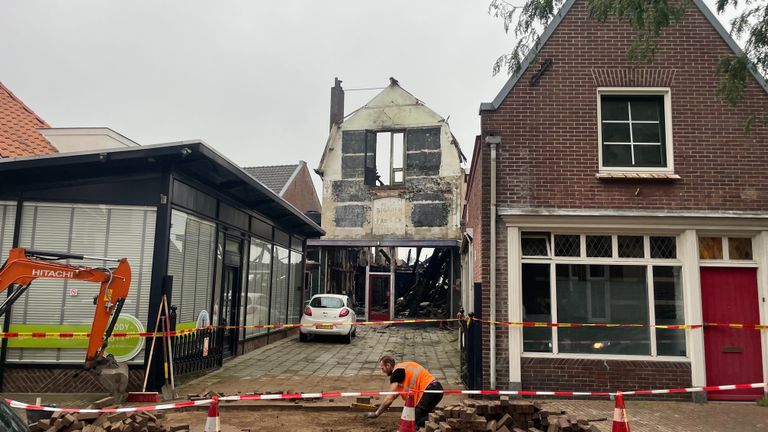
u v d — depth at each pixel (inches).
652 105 363.3
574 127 356.2
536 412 251.6
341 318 631.8
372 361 490.3
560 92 359.6
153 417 246.4
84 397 322.3
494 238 345.4
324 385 370.6
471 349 350.9
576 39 363.6
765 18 259.6
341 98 1023.0
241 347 515.2
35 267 283.4
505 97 360.2
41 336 327.9
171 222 365.4
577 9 366.6
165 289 348.5
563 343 344.2
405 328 845.8
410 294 1011.3
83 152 329.7
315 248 927.0
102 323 303.7
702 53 358.6
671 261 348.5
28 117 497.0
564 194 350.6
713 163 350.0
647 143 359.6
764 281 337.7
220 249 455.2
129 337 341.4
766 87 349.4
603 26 363.6
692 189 347.9
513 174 353.4
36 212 352.8
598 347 343.6
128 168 357.4
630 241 352.8
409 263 1199.6
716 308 340.8
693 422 282.5
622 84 358.0
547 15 261.9
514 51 272.1
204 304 421.1
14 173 343.3
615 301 347.6
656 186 348.8
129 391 334.0
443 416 236.2
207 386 366.3
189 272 394.9
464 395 344.5
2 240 349.7
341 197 933.2
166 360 342.6
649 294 346.3
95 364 302.7
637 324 343.9
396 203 916.6
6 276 277.1
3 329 338.0
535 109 358.6
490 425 232.2
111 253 352.2
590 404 319.3
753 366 334.3
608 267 350.6
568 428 230.2
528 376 338.0
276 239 624.4
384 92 944.3
